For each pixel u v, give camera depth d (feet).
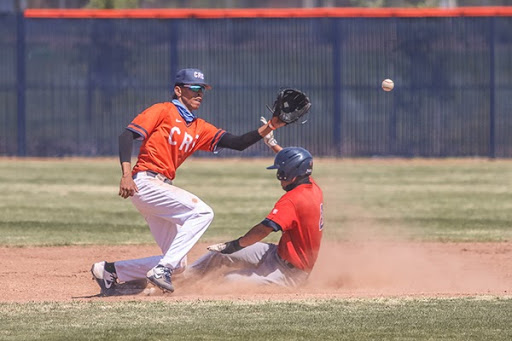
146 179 78.74
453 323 68.03
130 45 254.27
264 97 254.27
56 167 229.04
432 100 253.44
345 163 241.55
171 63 254.27
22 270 100.68
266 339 63.10
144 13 253.85
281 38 253.24
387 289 87.51
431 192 180.75
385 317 70.13
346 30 252.42
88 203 163.43
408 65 253.03
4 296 84.28
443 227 137.08
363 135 253.65
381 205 162.30
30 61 253.85
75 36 253.65
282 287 83.56
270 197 171.73
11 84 254.06
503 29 252.01
